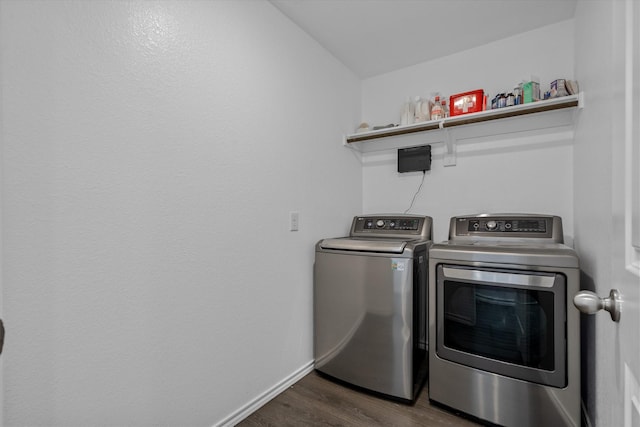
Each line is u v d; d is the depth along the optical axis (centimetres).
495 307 144
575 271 127
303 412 157
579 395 127
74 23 96
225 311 144
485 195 215
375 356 171
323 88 216
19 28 85
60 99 93
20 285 86
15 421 85
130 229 110
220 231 142
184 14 128
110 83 104
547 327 132
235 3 150
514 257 137
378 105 261
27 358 87
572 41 187
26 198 87
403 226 216
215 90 140
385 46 217
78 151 97
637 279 48
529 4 174
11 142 84
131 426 110
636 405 50
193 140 131
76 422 96
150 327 116
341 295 184
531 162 200
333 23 191
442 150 230
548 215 179
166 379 121
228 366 146
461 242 180
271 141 171
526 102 181
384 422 149
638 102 50
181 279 126
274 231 172
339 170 233
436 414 155
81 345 97
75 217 96
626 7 55
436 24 192
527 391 136
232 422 146
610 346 100
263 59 166
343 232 236
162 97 120
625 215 55
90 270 100
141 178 113
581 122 158
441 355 158
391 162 253
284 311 179
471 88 220
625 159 55
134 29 111
